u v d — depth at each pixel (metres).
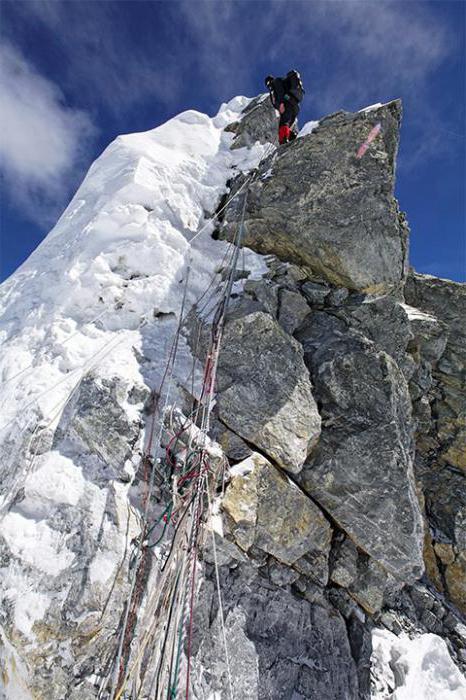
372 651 5.17
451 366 9.35
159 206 6.89
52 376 4.91
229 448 5.00
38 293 6.29
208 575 4.20
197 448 4.49
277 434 5.08
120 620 3.55
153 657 3.40
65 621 3.38
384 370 5.98
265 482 4.79
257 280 6.36
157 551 3.96
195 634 3.90
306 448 5.18
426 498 8.40
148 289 5.93
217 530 4.28
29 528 3.79
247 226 7.21
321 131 7.21
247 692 3.97
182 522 3.87
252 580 4.52
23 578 3.52
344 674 4.71
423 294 10.32
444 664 5.48
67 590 3.50
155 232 6.52
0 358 5.48
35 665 3.22
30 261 7.36
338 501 5.26
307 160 7.11
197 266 6.64
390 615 5.76
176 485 4.10
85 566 3.62
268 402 5.24
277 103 8.62
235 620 4.20
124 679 3.18
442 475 8.51
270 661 4.25
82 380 4.70
